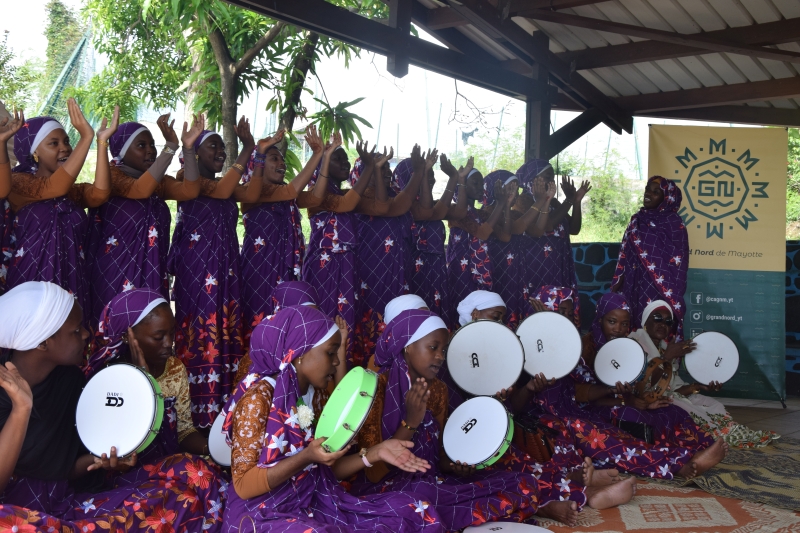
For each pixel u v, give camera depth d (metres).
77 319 2.15
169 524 2.26
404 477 2.65
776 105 7.13
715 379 4.43
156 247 3.30
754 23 5.43
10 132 2.68
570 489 3.04
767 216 6.30
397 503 2.28
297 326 2.19
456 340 3.12
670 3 5.32
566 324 3.47
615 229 15.79
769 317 6.27
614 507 3.14
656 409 3.95
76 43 9.81
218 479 2.47
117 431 2.16
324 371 2.23
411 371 2.70
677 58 6.25
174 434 2.64
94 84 7.32
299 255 3.92
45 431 2.08
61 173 2.87
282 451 2.12
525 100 6.21
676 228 5.43
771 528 2.92
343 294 4.03
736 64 6.28
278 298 3.36
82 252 3.10
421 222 4.62
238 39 6.38
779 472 3.76
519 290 5.09
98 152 2.98
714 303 6.40
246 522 2.12
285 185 3.86
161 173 3.21
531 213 5.05
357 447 2.63
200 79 6.55
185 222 3.50
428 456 2.72
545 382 3.35
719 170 6.39
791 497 3.30
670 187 5.46
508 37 5.50
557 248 5.34
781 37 5.34
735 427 4.45
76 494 2.25
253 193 3.68
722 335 4.46
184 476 2.40
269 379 2.25
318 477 2.28
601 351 3.81
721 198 6.39
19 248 2.89
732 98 6.73
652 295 5.39
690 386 4.54
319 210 4.09
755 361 6.29
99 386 2.20
